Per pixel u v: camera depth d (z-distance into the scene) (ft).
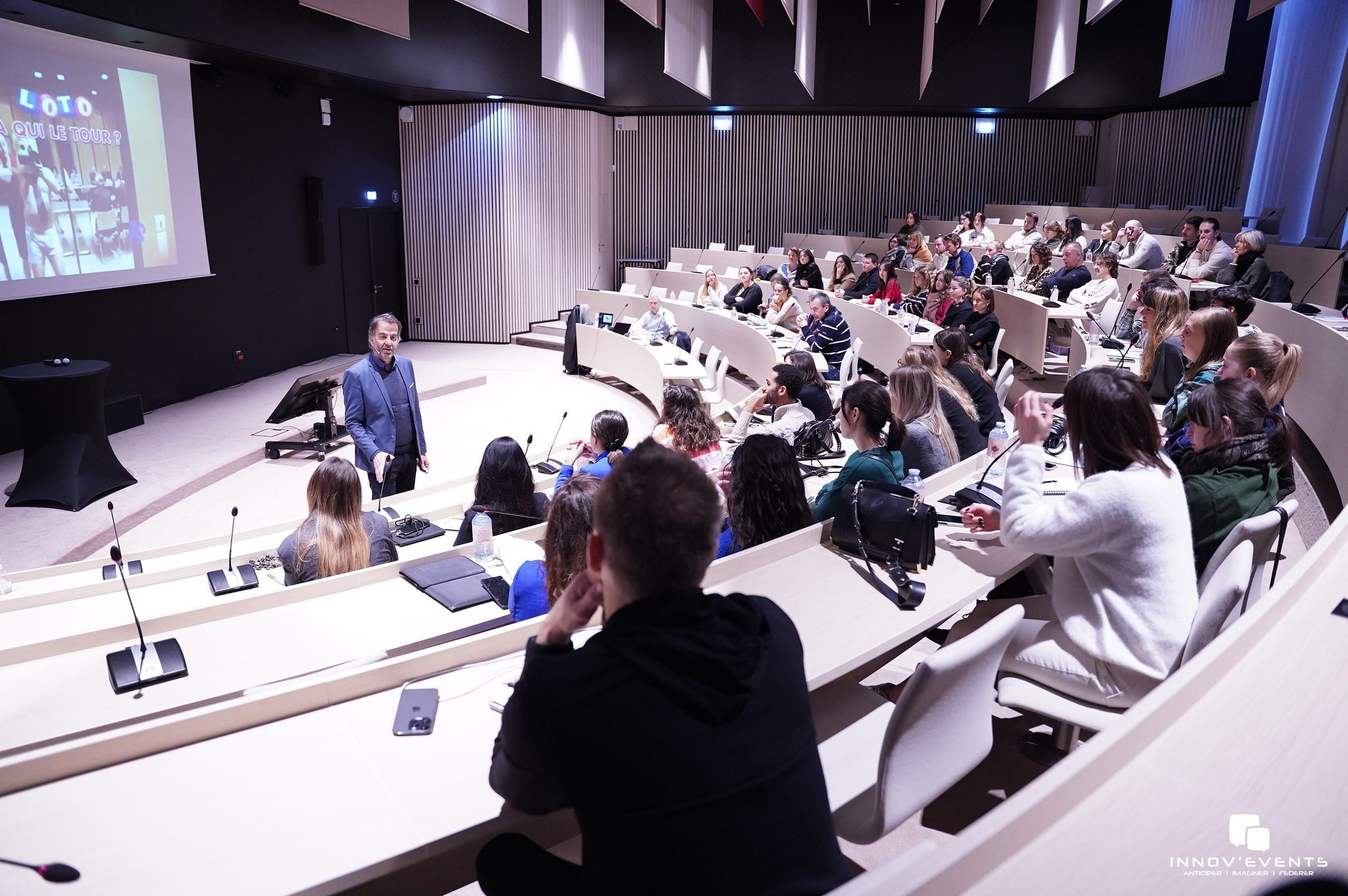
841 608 7.92
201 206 32.94
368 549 11.22
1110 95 46.91
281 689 6.45
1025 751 9.59
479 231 47.34
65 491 21.91
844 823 6.26
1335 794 4.17
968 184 55.93
